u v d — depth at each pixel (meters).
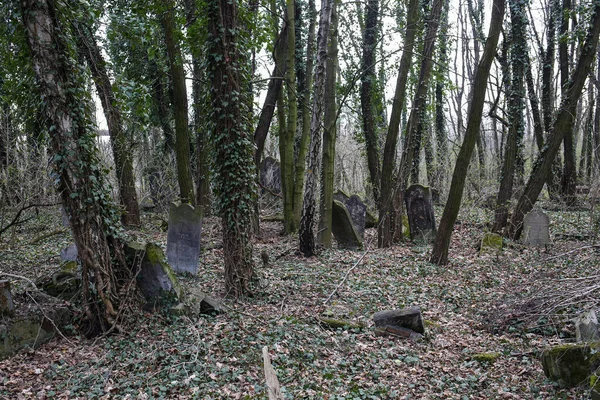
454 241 14.44
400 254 12.55
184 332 6.51
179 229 10.04
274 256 12.17
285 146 14.74
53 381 5.38
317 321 7.25
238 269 8.41
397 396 5.09
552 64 19.84
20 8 5.86
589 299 6.33
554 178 20.02
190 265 9.94
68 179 6.22
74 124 6.18
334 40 13.05
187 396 4.96
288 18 14.00
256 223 14.72
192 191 15.23
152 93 18.97
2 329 5.86
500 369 5.69
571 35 13.48
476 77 10.82
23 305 6.53
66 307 6.76
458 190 11.12
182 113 14.79
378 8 16.38
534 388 5.08
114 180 15.41
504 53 17.16
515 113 14.41
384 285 9.58
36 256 11.11
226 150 8.15
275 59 13.79
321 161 14.38
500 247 12.52
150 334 6.58
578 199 18.55
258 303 8.19
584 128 22.89
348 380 5.42
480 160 24.64
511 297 7.68
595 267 9.43
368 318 7.62
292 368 5.65
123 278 6.87
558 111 13.44
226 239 8.45
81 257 6.48
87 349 6.16
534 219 12.72
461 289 9.22
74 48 6.32
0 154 13.59
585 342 5.19
